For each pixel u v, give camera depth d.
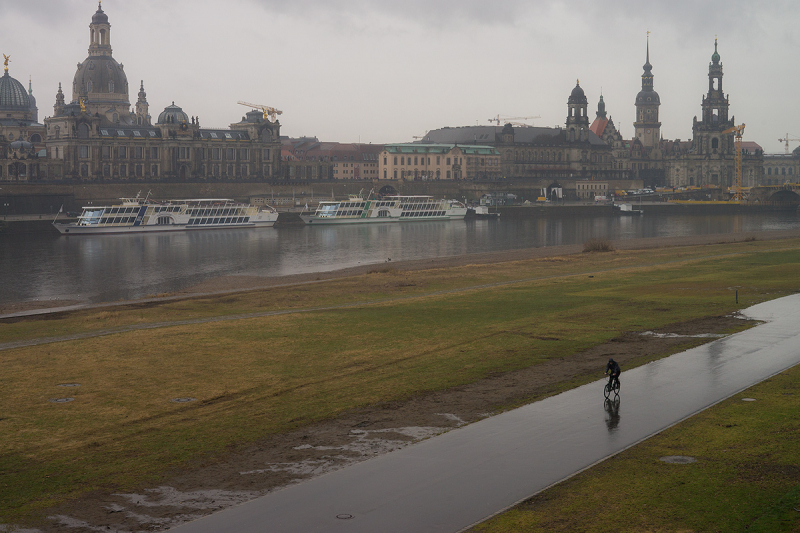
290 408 40.53
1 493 29.78
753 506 26.20
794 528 24.47
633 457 31.12
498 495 27.94
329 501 27.94
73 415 40.00
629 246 163.12
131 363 51.44
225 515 27.11
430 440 34.34
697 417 35.81
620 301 72.69
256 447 34.53
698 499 26.94
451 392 42.66
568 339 55.50
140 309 77.38
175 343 57.69
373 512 26.89
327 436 35.75
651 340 54.03
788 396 38.50
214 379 47.00
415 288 90.19
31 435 36.88
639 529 24.97
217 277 119.12
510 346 53.84
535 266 112.31
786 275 90.50
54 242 192.00
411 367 48.81
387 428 36.62
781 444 31.77
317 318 67.56
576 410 37.81
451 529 25.41
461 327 61.62
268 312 73.38
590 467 30.28
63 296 103.62
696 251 133.25
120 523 26.77
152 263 145.75
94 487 30.20
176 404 41.78
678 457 30.91
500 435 34.56
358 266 132.50
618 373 39.12
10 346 57.88
